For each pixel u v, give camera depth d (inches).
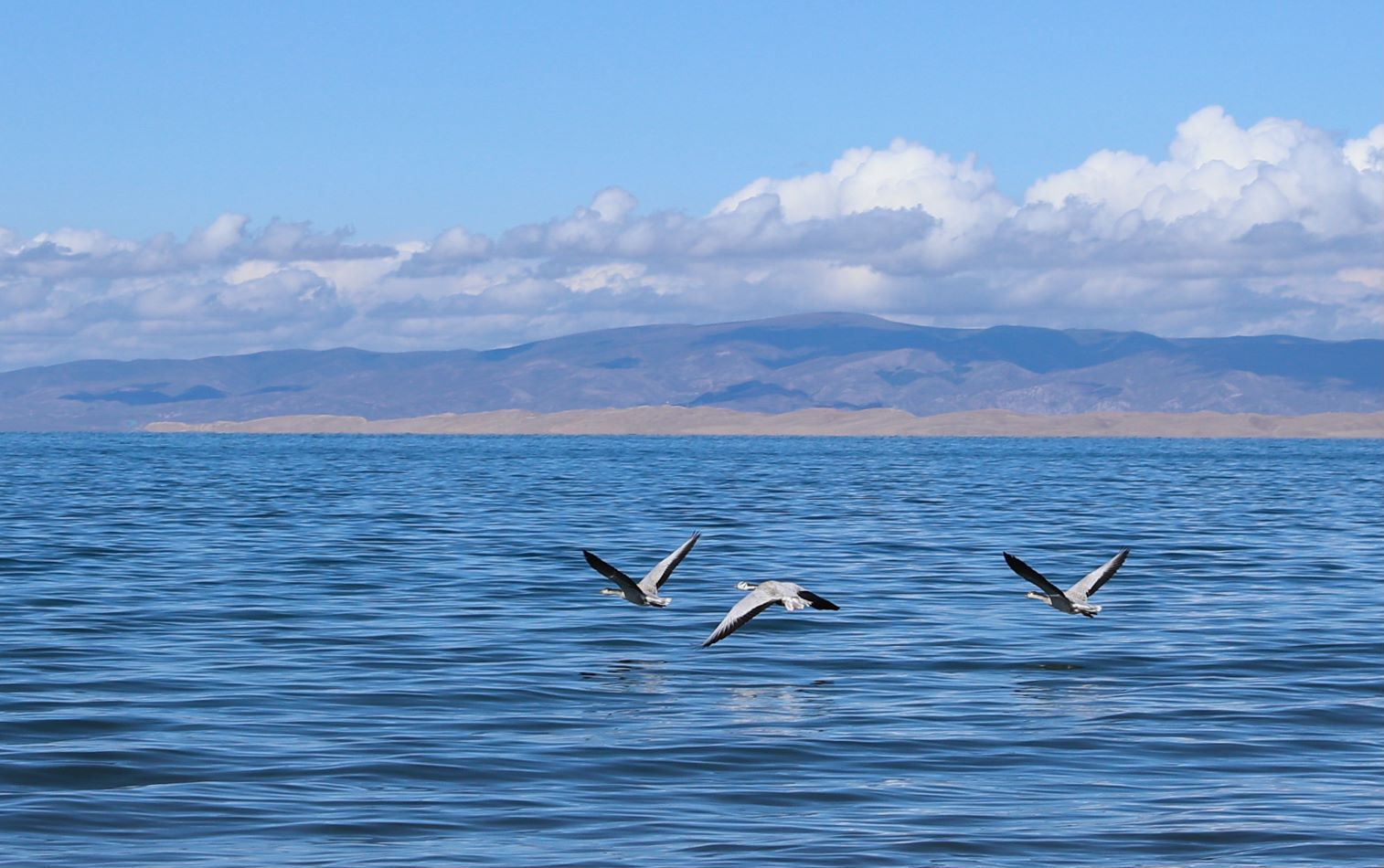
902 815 714.2
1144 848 664.4
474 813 708.0
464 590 1560.0
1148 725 914.1
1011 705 974.4
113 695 974.4
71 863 623.8
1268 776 794.8
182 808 707.4
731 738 869.8
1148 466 6683.1
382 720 911.0
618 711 949.2
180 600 1451.8
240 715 917.2
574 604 1461.6
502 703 970.7
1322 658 1169.4
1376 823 703.1
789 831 683.4
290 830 676.7
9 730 864.9
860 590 1601.9
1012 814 717.3
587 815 708.0
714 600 1508.4
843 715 940.0
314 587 1576.0
